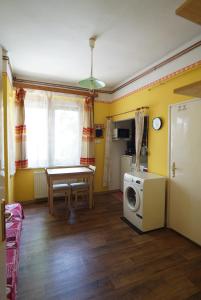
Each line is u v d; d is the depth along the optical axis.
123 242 2.44
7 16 1.97
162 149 2.95
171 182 2.79
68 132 4.21
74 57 2.92
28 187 3.89
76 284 1.73
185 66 2.52
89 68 3.36
